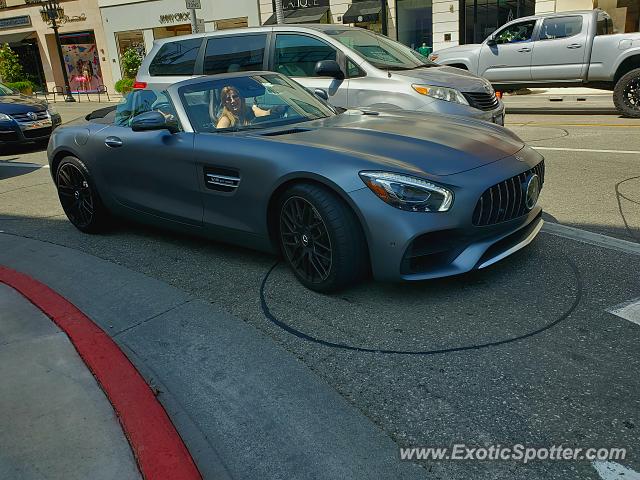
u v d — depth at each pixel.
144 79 8.19
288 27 7.23
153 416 2.59
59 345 3.26
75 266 4.64
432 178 3.33
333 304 3.62
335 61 6.87
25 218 6.30
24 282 4.21
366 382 2.81
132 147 4.69
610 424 2.42
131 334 3.44
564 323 3.21
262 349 3.18
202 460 2.37
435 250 3.40
